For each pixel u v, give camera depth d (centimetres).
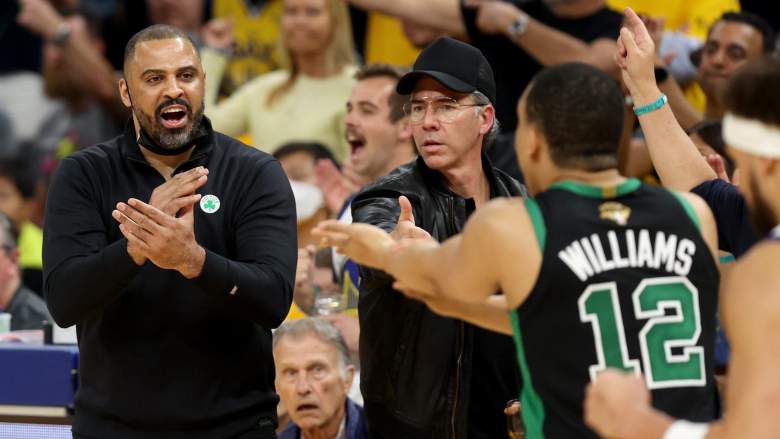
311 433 1661
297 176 2225
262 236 1323
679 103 1894
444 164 1436
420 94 1452
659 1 2341
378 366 1399
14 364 1597
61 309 1276
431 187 1448
